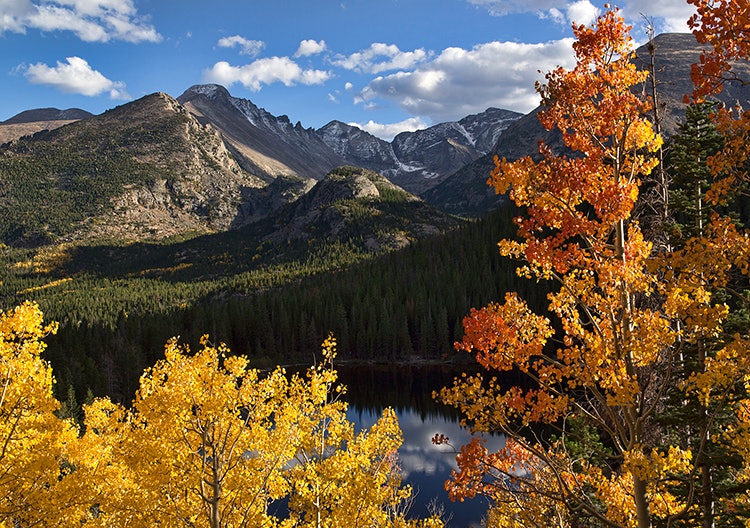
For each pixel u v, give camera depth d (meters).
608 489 9.91
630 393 7.76
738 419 9.71
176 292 170.12
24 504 11.27
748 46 7.16
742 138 7.65
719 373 7.51
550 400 8.84
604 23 8.29
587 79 8.39
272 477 11.80
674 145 13.98
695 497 11.87
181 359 11.12
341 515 13.75
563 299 8.98
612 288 8.44
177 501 11.21
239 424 11.37
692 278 7.74
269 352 96.12
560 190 8.39
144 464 10.55
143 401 10.53
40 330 11.29
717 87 7.49
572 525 11.32
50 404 11.31
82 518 13.58
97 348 79.12
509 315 9.07
